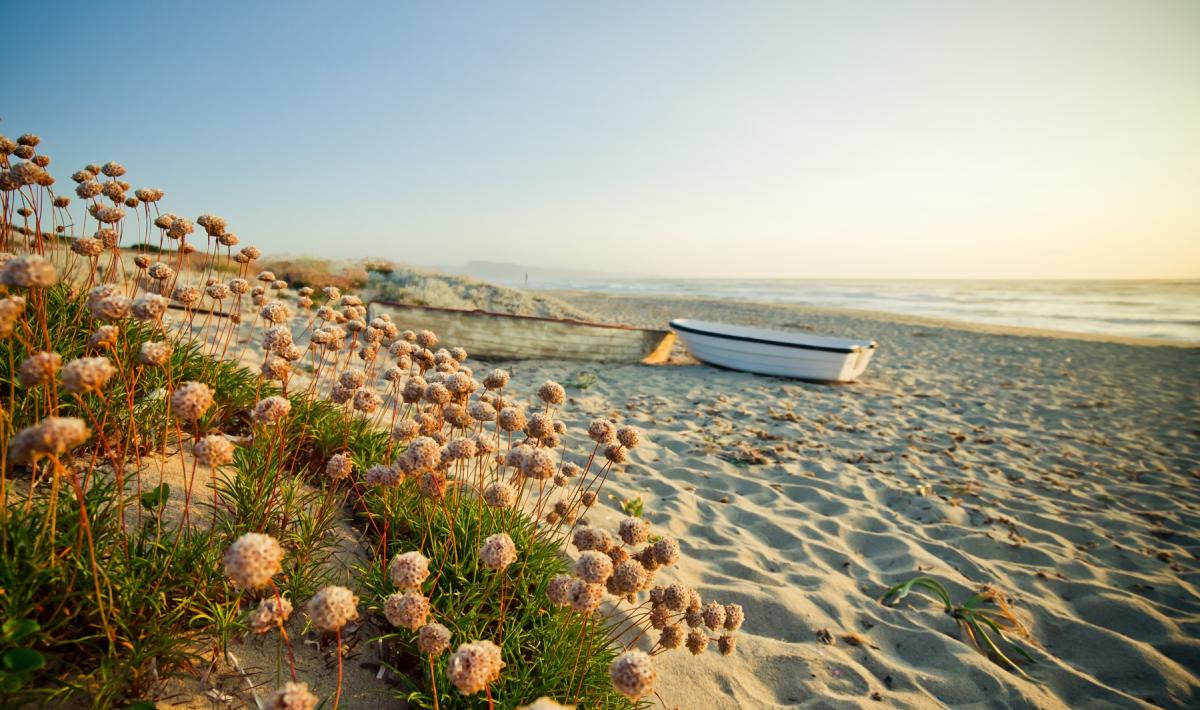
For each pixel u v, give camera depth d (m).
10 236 3.00
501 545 1.77
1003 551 4.39
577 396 8.16
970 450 7.05
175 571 1.92
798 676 2.82
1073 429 8.41
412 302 15.22
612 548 2.22
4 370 2.47
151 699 1.70
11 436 1.93
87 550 1.80
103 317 1.80
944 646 3.16
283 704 1.31
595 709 2.07
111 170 2.89
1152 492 5.84
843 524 4.62
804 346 10.39
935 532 4.65
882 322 24.89
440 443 2.77
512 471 4.05
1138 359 15.63
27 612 1.59
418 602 1.63
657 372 10.66
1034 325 26.97
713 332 11.16
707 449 6.23
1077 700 2.89
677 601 2.07
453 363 3.30
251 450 2.74
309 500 2.73
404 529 2.75
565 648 2.20
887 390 10.56
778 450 6.45
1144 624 3.49
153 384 2.83
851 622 3.35
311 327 3.50
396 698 2.01
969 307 38.88
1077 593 3.82
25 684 1.57
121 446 2.49
